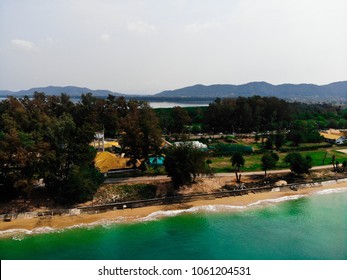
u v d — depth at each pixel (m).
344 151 105.75
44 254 43.62
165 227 52.66
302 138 115.12
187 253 44.22
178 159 64.69
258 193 68.38
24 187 56.25
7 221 53.47
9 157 56.09
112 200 61.56
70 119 67.06
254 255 43.78
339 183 76.25
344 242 47.75
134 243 47.16
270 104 157.88
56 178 59.97
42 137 60.66
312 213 58.69
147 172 76.50
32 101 133.00
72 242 47.25
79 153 63.03
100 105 133.12
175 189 67.19
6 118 83.44
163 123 139.88
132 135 72.75
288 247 46.19
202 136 130.62
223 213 58.47
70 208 57.91
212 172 74.12
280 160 91.00
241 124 147.88
